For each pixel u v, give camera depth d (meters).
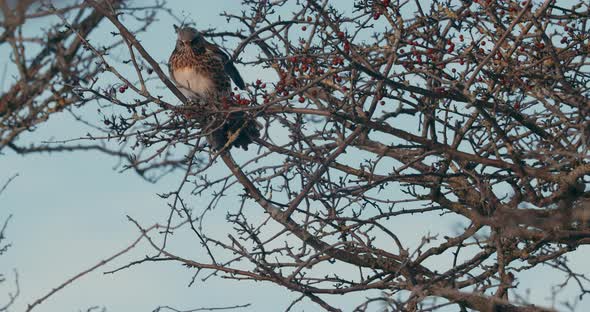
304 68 12.01
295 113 11.48
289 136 11.66
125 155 8.39
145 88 11.95
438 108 11.98
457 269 12.03
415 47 12.08
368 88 11.78
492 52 11.07
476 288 10.58
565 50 12.53
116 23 11.95
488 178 12.36
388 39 12.59
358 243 11.98
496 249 12.28
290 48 12.90
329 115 11.18
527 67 11.68
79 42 8.75
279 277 11.59
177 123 11.84
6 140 8.29
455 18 11.95
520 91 11.97
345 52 11.30
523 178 11.84
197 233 11.89
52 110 8.57
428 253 12.42
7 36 8.00
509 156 11.99
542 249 12.11
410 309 11.58
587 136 11.29
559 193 11.67
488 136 12.66
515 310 11.60
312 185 11.73
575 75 12.38
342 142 11.34
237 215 12.09
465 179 13.18
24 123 8.43
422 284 11.66
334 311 11.65
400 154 13.36
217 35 12.28
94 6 8.82
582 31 12.42
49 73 8.41
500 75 11.79
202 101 12.73
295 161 11.73
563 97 12.23
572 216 9.87
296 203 11.93
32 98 8.41
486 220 10.03
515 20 10.88
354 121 11.34
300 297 11.62
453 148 12.03
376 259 12.84
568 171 12.34
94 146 8.25
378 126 11.50
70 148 8.25
